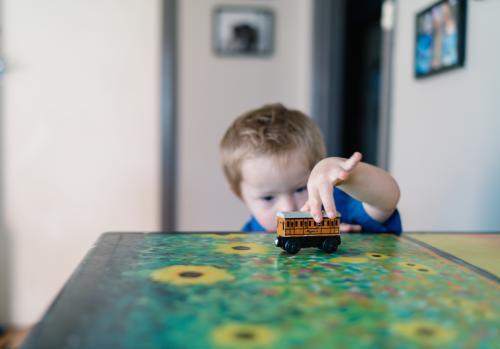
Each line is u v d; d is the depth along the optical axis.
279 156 0.90
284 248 0.56
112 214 2.25
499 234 0.72
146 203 2.29
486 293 0.41
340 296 0.40
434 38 1.29
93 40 2.19
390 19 1.66
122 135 2.25
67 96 2.19
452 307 0.37
